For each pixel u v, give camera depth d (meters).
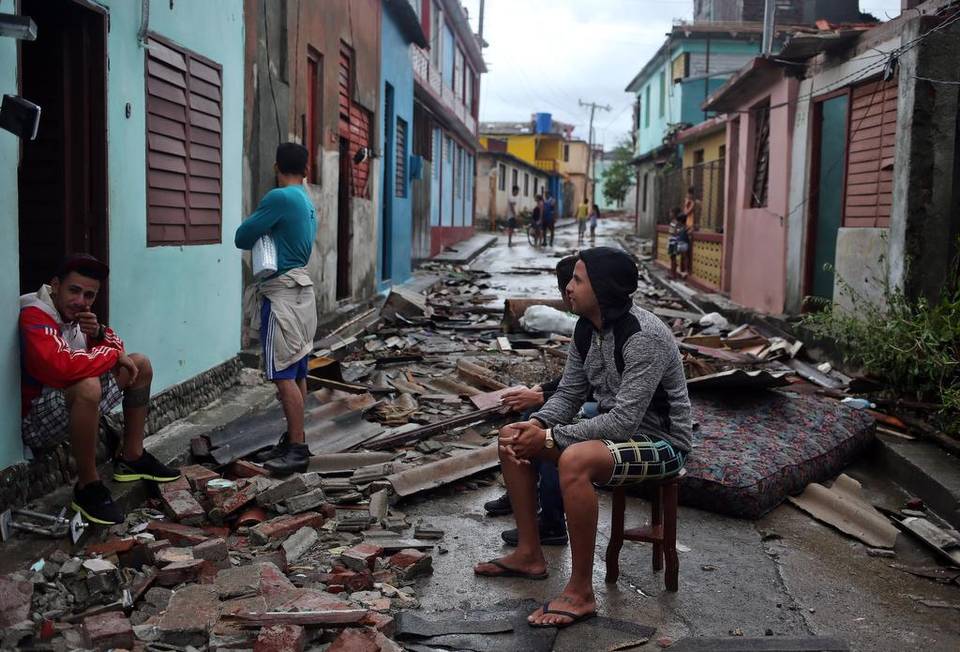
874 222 8.97
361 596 3.86
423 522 4.94
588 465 3.69
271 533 4.47
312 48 9.73
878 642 3.75
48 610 3.46
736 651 3.50
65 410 4.18
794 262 11.42
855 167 9.46
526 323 10.96
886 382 7.35
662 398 3.91
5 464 4.03
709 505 5.34
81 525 4.08
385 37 14.18
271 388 7.28
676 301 16.02
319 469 5.58
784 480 5.38
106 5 5.01
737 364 9.00
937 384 6.69
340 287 12.12
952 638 3.81
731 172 15.19
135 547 3.99
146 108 5.61
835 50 9.82
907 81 7.83
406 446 6.27
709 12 33.03
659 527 4.25
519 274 20.81
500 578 4.24
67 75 4.94
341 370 7.57
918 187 7.78
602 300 3.79
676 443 3.91
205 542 4.05
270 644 3.20
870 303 7.96
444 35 26.86
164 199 5.94
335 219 10.90
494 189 45.56
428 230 22.73
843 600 4.18
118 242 5.24
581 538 3.73
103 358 4.13
